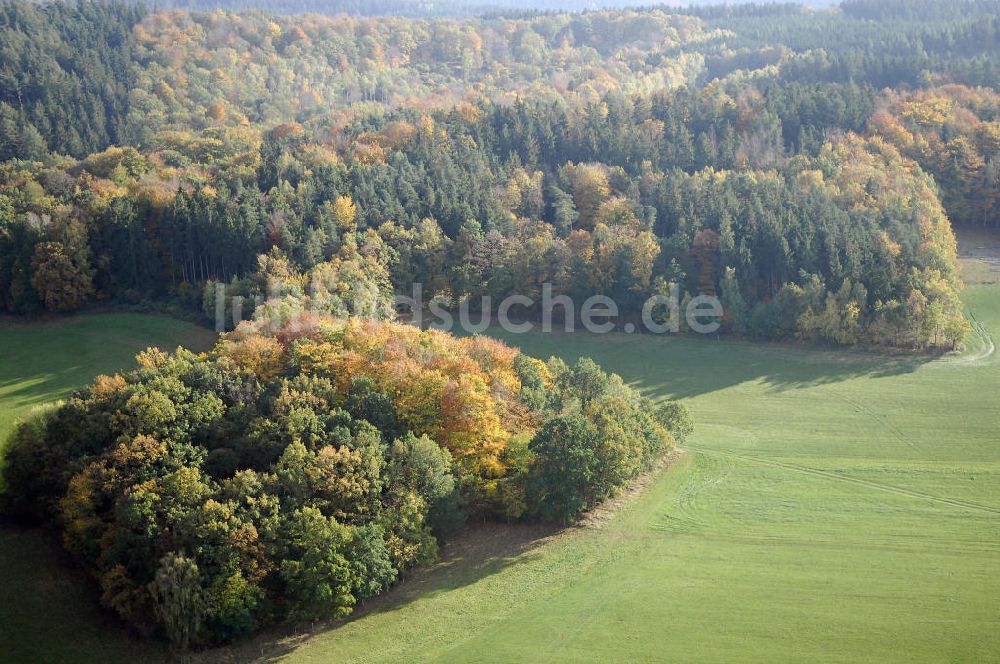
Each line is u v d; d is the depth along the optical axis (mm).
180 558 65000
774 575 69750
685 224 151250
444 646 62625
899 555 72875
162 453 75625
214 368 88688
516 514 78125
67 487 76500
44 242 140625
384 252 145375
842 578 68875
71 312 139625
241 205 146750
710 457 97500
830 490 87938
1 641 66812
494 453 81750
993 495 85562
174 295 143625
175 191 154750
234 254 143000
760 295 142750
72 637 67125
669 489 87812
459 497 76562
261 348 93125
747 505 84062
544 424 83375
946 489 87625
